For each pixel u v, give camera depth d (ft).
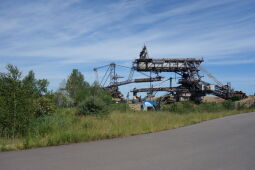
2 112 37.70
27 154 27.32
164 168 21.44
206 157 25.26
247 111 118.21
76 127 45.42
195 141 35.22
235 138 37.09
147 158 25.07
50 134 38.01
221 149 29.22
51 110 54.29
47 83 48.91
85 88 124.06
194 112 113.60
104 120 57.67
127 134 42.52
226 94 202.59
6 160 24.63
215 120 72.28
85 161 24.02
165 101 195.42
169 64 202.59
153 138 38.52
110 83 211.82
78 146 32.01
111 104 118.62
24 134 38.63
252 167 21.49
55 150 29.45
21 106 39.17
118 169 21.30
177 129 51.03
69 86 122.01
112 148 30.50
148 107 148.77
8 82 39.99
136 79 207.00
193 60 205.16
